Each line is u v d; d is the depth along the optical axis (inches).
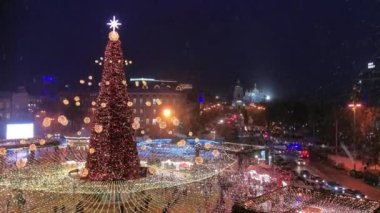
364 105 2488.9
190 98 3624.5
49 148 1269.7
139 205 847.7
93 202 834.8
